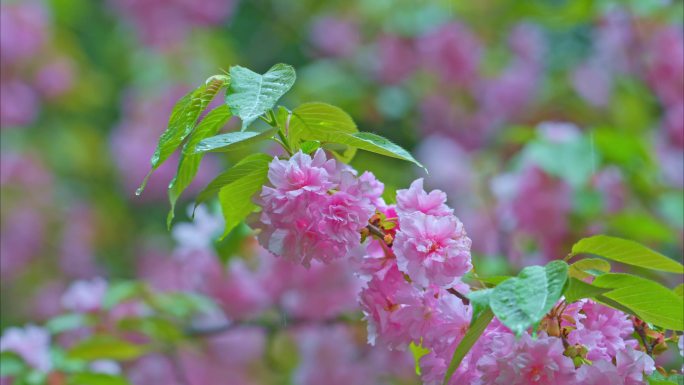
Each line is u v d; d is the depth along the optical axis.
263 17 5.14
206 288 2.90
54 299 5.34
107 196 5.54
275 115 1.80
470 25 4.44
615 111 3.96
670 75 3.83
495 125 4.31
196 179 5.00
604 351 1.75
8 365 2.30
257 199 1.77
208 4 5.18
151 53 5.23
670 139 3.82
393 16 4.49
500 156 3.78
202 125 1.78
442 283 1.74
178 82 5.17
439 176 3.91
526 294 1.69
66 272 5.41
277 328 2.73
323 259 1.75
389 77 4.42
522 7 4.09
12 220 5.46
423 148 4.19
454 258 1.74
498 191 3.19
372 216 1.78
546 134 3.04
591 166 2.95
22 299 5.38
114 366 2.52
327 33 4.69
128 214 5.45
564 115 4.06
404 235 1.74
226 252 2.65
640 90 3.95
